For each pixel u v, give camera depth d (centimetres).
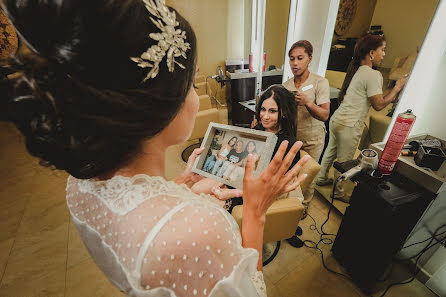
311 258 162
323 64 201
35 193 228
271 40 250
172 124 38
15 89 28
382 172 119
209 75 403
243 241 43
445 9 115
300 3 206
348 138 173
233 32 385
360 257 136
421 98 135
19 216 202
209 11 358
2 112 29
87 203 37
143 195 33
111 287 147
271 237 137
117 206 33
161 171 40
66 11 24
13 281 151
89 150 29
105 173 36
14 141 332
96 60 25
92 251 39
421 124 138
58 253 168
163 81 30
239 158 88
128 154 33
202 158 95
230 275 30
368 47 148
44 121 28
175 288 29
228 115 387
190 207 32
